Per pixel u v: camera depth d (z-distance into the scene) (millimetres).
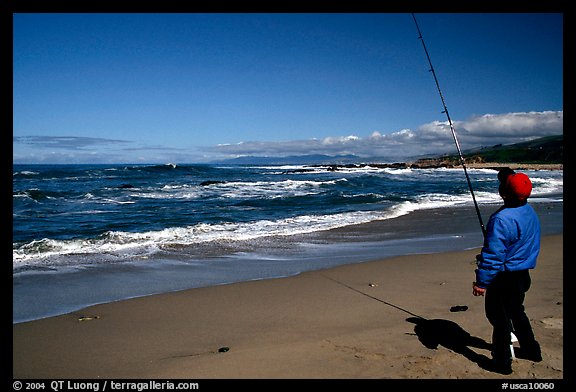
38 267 7504
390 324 4359
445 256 8148
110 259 8172
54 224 12406
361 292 5707
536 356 3350
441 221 13469
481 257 3227
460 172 60719
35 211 15461
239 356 3639
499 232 3143
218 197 21500
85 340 4184
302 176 48406
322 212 15727
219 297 5629
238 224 12602
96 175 40000
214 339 4133
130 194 22766
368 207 17188
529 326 3326
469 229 11953
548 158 90188
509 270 3178
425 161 104062
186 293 5848
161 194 22969
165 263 7867
